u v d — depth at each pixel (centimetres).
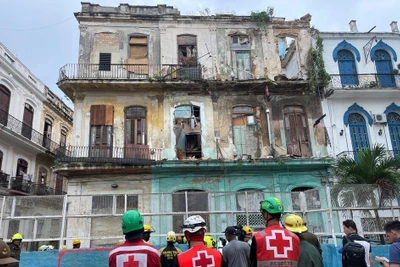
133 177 1661
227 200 1620
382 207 981
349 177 1245
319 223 1005
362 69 1925
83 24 1884
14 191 2134
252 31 1970
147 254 348
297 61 1955
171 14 1933
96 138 1734
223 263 370
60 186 2877
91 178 1647
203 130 1780
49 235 1029
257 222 1133
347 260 517
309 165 1692
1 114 2095
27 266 884
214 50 1916
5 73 2142
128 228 357
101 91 1788
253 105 1845
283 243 371
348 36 1977
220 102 1831
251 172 1694
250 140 1798
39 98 2578
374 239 989
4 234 1012
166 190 1647
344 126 1822
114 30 1898
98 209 1185
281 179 1697
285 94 1866
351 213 992
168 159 1714
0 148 2112
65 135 3053
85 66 1811
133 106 1795
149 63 1869
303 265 393
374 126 1827
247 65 1928
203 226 381
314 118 1836
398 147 1809
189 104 1812
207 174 1680
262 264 365
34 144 2389
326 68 1908
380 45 1972
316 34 1956
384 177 1183
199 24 1950
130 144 1730
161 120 1780
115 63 1848
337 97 1853
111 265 349
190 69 1858
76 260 890
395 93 1852
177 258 364
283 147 1789
